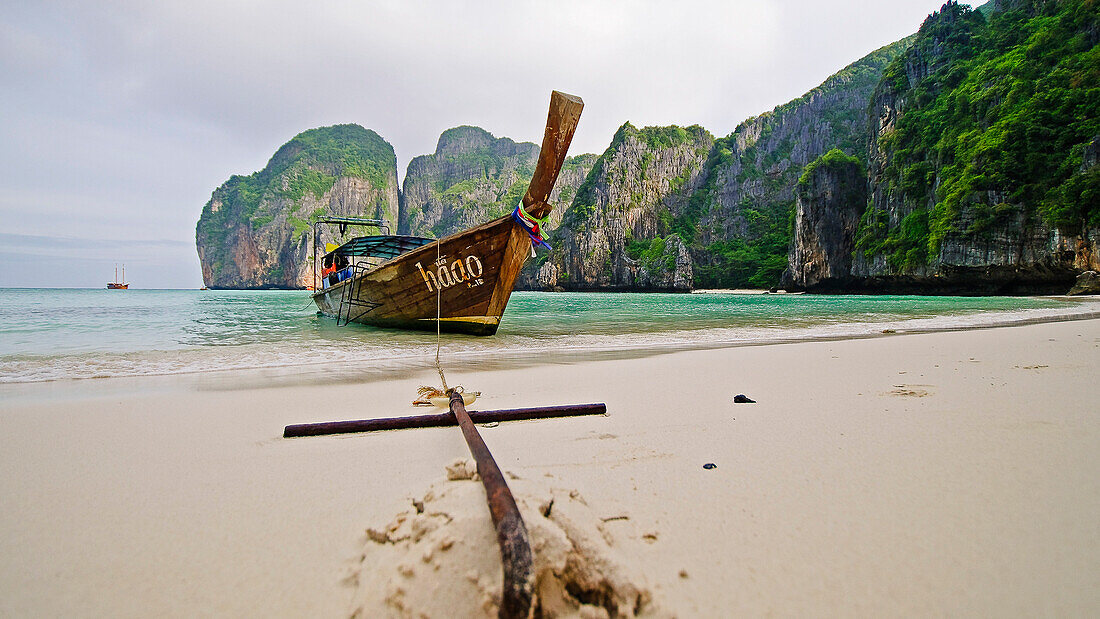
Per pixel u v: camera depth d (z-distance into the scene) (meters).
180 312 21.20
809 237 82.38
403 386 4.95
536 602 1.22
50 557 1.62
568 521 1.48
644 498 1.98
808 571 1.45
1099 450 2.53
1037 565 1.47
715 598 1.31
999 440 2.73
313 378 5.47
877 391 4.25
